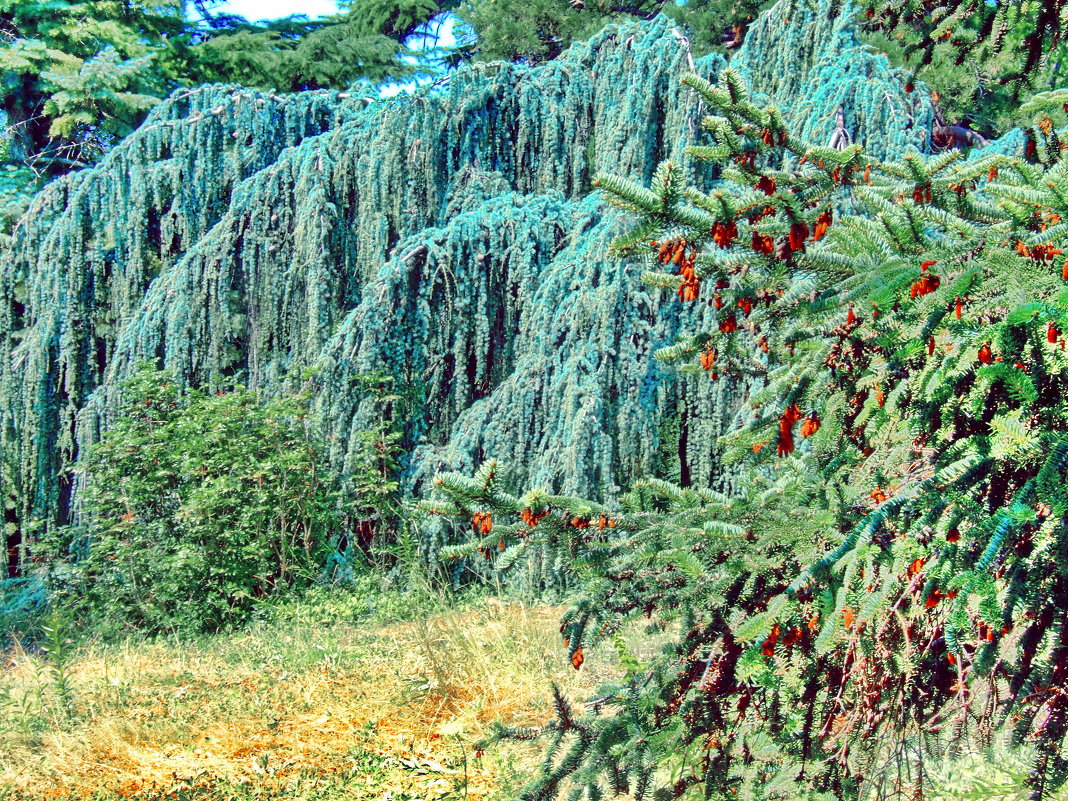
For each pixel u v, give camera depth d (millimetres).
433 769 4305
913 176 2172
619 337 7180
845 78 7016
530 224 8172
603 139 8500
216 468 7742
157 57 16719
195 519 7371
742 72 7566
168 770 4418
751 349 3047
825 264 2100
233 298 8789
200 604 7484
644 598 2443
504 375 8289
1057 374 1782
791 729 2488
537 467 7406
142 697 5488
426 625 6441
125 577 7605
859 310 2049
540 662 5559
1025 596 1729
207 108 10062
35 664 6016
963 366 1828
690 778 2518
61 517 9367
